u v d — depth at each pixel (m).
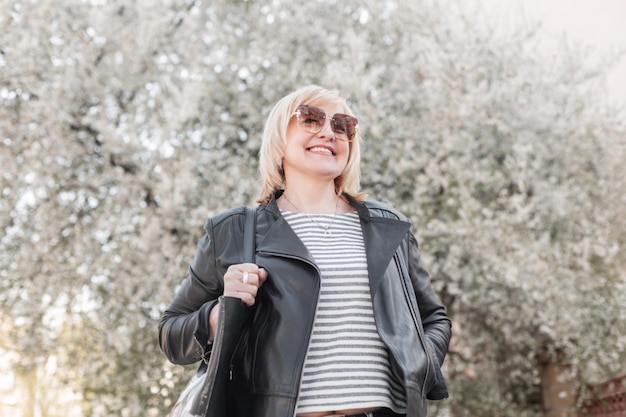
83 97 5.56
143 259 5.52
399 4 6.57
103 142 5.57
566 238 6.46
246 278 1.56
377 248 1.76
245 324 1.62
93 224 5.66
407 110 6.30
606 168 6.82
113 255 5.62
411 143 5.74
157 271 5.43
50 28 5.62
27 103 5.58
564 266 6.04
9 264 5.68
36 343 5.65
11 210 5.62
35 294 5.51
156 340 5.62
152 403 5.57
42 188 5.51
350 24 6.45
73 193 5.73
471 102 5.68
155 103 5.92
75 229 5.65
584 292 6.22
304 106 1.84
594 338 6.04
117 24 5.58
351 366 1.59
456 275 5.73
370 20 6.57
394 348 1.60
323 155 1.85
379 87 6.51
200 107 5.96
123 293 5.62
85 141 5.60
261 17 6.07
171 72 6.05
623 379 5.50
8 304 5.71
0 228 5.58
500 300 6.31
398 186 5.97
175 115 5.17
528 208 5.61
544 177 6.63
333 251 1.74
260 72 6.12
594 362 6.04
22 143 5.62
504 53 6.43
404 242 1.89
